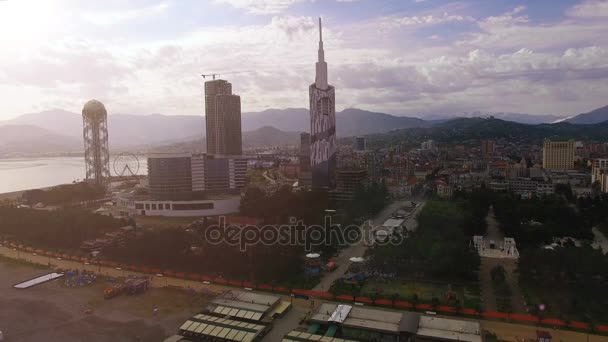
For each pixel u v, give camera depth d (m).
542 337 177.50
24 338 196.62
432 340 178.88
